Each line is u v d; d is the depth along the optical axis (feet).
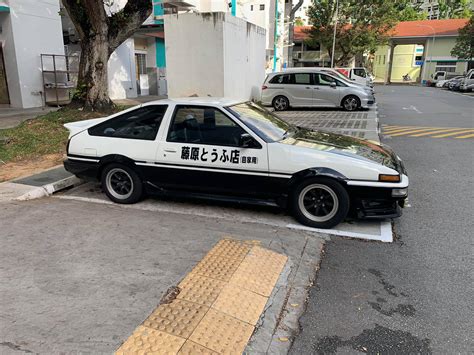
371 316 10.05
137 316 9.47
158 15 57.67
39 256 12.48
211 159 15.74
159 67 75.31
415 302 10.64
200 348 8.54
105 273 11.48
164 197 18.40
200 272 11.49
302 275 11.91
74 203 17.62
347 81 51.65
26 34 47.75
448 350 8.87
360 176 14.33
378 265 12.57
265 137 15.48
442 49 176.24
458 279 11.76
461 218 16.40
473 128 39.06
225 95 44.78
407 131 37.37
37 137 28.07
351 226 15.44
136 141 16.87
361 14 139.23
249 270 11.75
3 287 10.69
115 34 35.27
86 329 9.00
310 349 8.89
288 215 16.40
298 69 52.13
